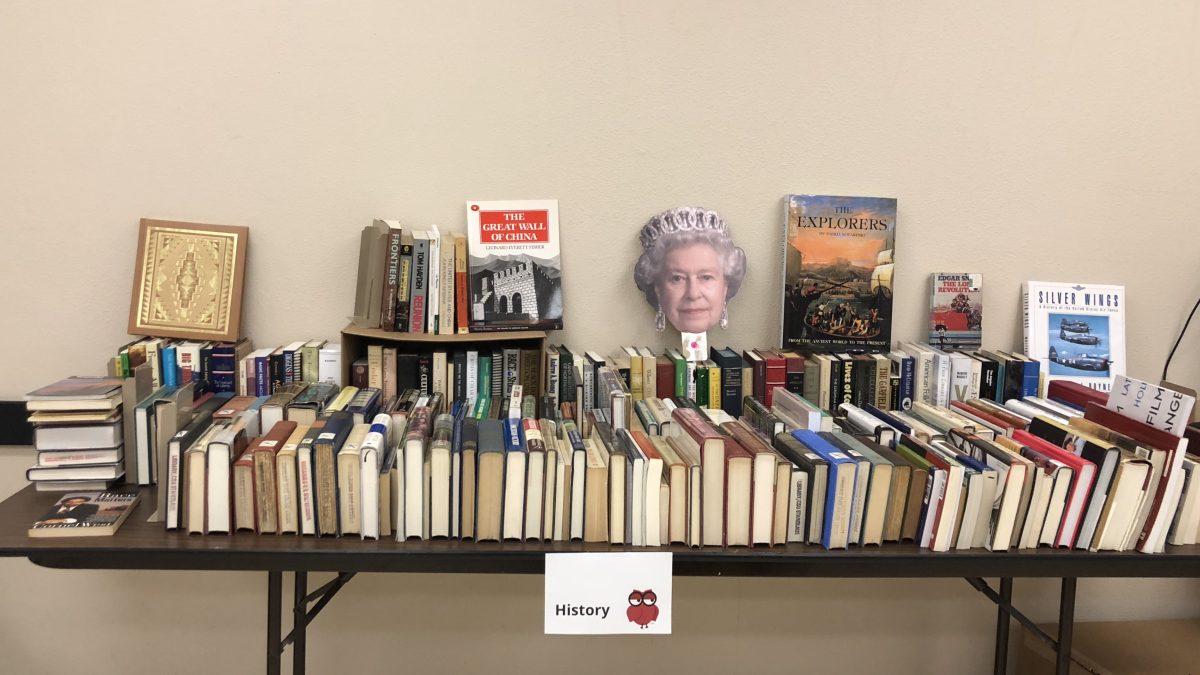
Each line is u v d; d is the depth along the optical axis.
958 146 2.37
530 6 2.23
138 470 1.97
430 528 1.75
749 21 2.28
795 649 2.55
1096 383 2.42
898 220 2.39
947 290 2.38
